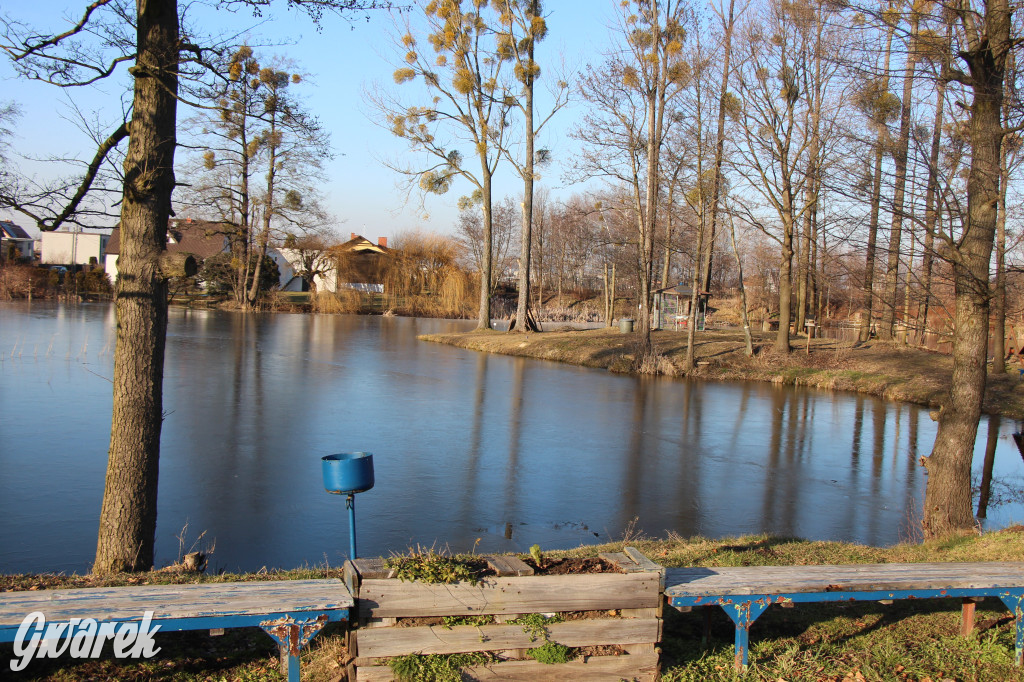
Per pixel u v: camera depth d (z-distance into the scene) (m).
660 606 3.86
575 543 8.21
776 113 22.66
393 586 3.52
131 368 5.85
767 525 9.21
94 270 53.88
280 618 3.41
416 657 3.49
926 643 4.66
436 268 60.66
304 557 7.43
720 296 64.38
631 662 3.75
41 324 31.16
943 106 7.97
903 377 21.39
